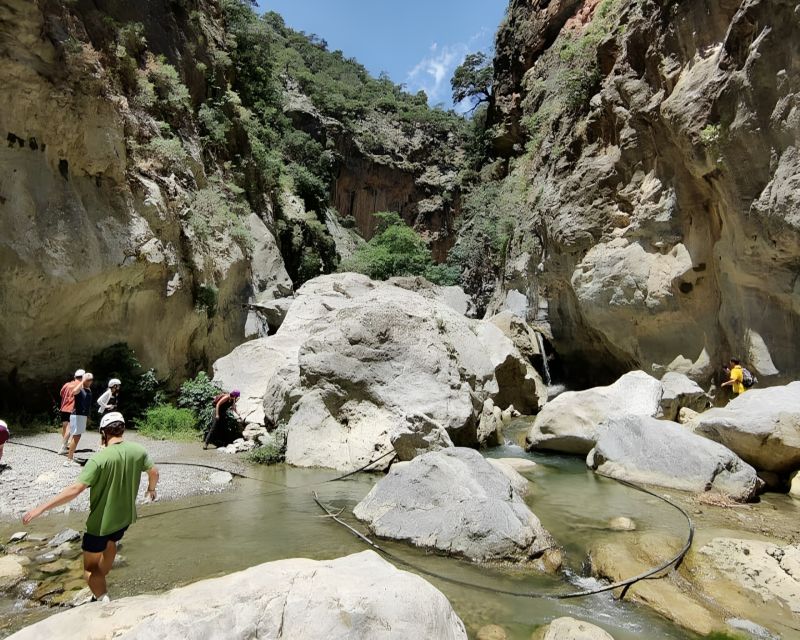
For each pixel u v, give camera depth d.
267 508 7.30
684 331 13.95
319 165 45.41
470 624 4.43
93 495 4.36
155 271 13.72
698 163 12.10
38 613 4.36
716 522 6.64
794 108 9.62
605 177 16.20
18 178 10.87
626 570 5.28
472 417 10.55
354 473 9.22
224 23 25.05
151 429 11.59
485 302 31.52
